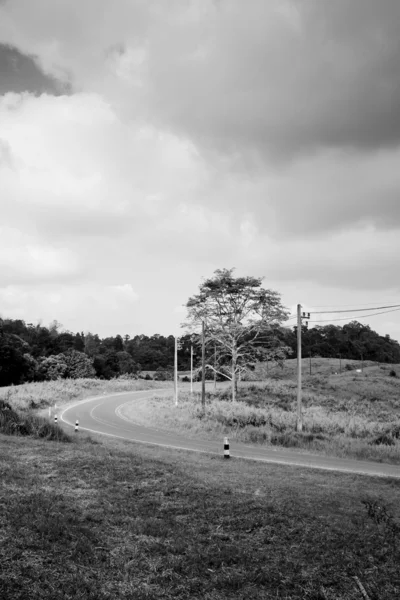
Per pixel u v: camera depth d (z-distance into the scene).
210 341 61.09
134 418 44.88
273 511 11.15
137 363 150.25
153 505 11.02
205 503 11.44
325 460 23.59
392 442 29.12
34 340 127.62
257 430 32.81
